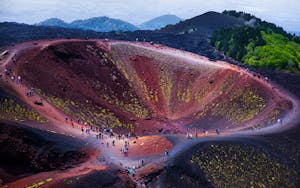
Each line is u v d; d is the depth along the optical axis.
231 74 132.50
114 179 65.00
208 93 128.25
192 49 180.00
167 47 163.75
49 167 69.81
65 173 66.75
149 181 68.56
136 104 123.88
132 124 109.75
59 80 112.56
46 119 86.94
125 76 133.75
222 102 120.88
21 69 106.19
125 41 159.12
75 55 128.00
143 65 140.62
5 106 83.19
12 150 69.12
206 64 141.38
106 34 179.25
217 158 78.62
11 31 159.25
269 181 77.06
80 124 93.31
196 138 86.50
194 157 76.50
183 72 139.12
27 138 71.56
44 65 114.62
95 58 133.25
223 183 73.00
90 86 120.25
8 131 70.75
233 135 91.19
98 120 103.06
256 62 170.00
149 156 76.75
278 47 189.50
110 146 82.00
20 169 68.19
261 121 104.00
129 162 74.31
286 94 120.50
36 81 104.94
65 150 73.31
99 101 115.69
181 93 131.62
